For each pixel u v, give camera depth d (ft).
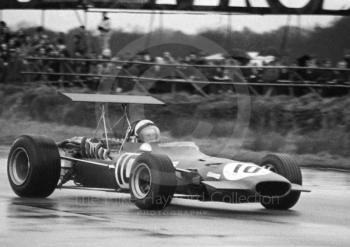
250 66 118.32
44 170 53.62
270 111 114.93
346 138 103.86
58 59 132.46
